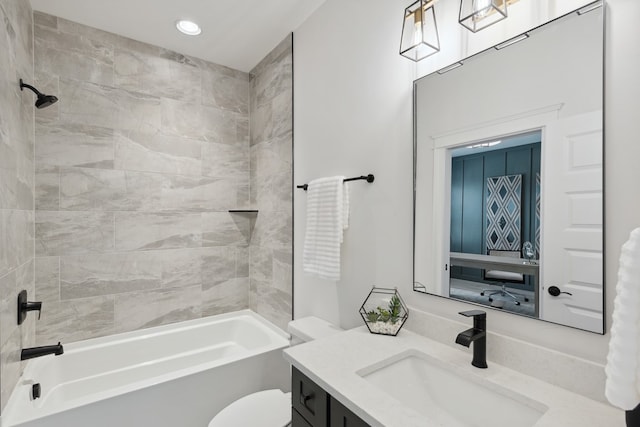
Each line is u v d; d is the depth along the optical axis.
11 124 1.50
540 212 1.00
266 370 2.07
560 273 0.96
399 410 0.83
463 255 1.21
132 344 2.26
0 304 1.31
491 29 1.13
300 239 2.17
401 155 1.45
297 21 2.13
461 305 1.22
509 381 0.97
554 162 0.97
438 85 1.29
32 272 1.94
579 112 0.92
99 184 2.21
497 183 1.10
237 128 2.80
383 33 1.54
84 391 2.05
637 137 0.83
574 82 0.93
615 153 0.86
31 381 1.66
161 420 1.71
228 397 1.93
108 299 2.25
